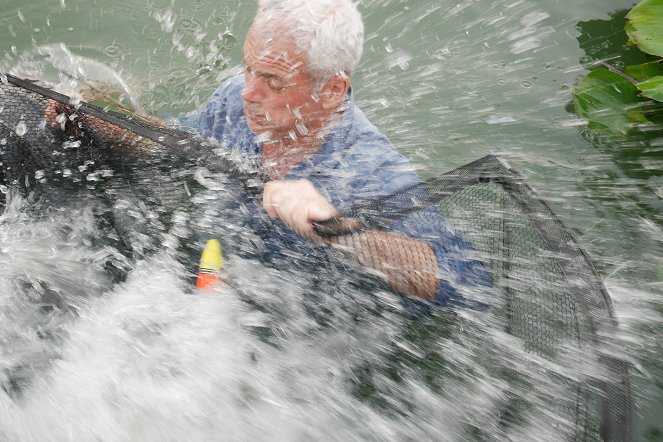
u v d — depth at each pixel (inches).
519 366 46.1
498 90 88.7
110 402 48.0
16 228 53.7
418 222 50.6
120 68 95.1
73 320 51.4
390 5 105.0
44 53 84.0
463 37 98.3
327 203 49.1
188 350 50.4
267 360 50.0
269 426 46.8
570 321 46.4
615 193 72.5
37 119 54.9
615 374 42.8
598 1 100.2
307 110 59.2
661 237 66.2
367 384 48.2
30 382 48.8
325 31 54.7
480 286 50.3
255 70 56.5
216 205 55.0
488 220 52.3
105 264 53.7
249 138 62.8
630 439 39.7
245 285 53.2
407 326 50.6
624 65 90.7
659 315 56.5
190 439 46.4
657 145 78.8
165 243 54.6
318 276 52.5
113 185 55.4
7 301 50.8
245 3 106.6
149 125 57.3
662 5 91.0
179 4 107.3
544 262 50.1
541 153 79.3
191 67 95.0
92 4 107.0
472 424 44.5
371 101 89.0
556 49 94.2
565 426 41.6
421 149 80.3
